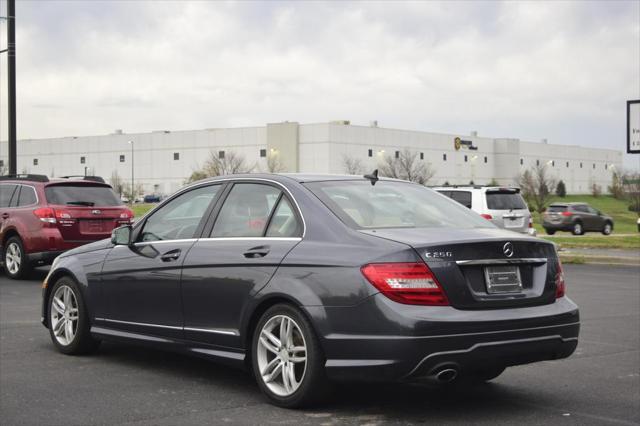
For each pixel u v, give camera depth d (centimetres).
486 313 508
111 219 1415
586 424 517
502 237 536
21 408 549
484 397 590
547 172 13225
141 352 757
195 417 527
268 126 10138
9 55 2039
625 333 902
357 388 613
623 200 12194
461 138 11650
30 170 12038
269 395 554
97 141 11462
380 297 496
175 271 623
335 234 540
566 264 2009
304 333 528
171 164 10938
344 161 9819
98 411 541
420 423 515
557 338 537
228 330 581
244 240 589
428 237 521
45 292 763
